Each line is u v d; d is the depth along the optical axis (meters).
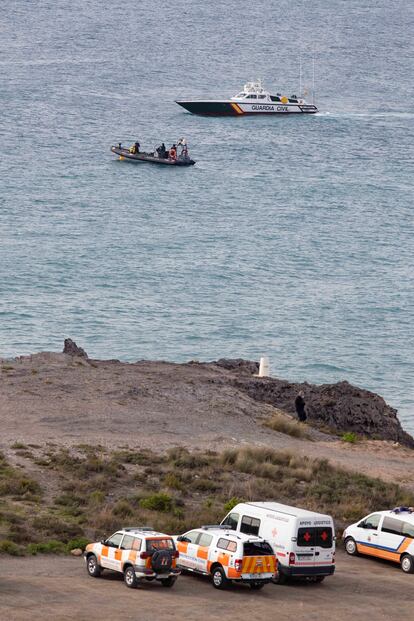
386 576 100.94
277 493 122.94
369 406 173.88
